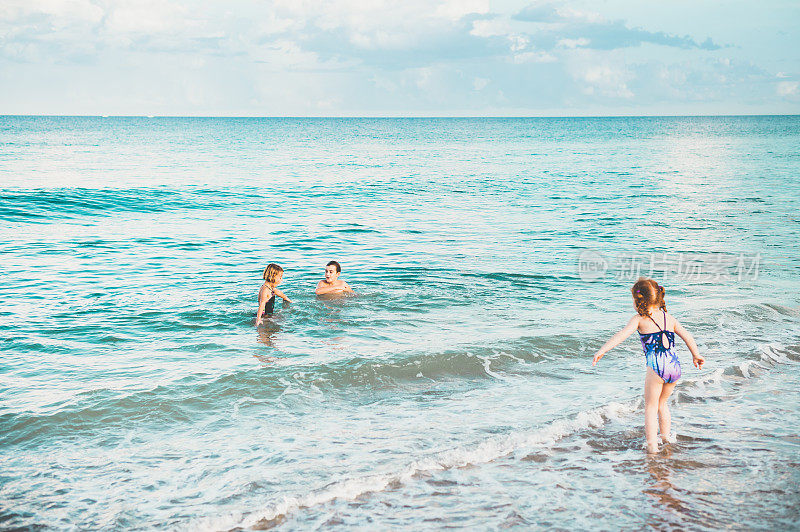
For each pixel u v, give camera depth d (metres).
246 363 8.63
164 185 35.34
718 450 6.02
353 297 12.37
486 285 13.65
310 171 47.84
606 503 5.02
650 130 176.62
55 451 6.15
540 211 27.09
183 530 4.68
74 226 21.31
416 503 5.09
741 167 52.06
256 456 6.03
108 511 5.05
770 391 7.68
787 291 13.30
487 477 5.52
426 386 8.00
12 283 13.24
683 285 13.86
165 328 10.29
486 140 115.31
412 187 36.97
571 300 12.50
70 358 8.80
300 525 4.77
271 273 10.92
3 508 5.08
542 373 8.48
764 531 4.58
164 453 6.12
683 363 8.67
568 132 162.25
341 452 6.09
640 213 26.33
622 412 7.06
